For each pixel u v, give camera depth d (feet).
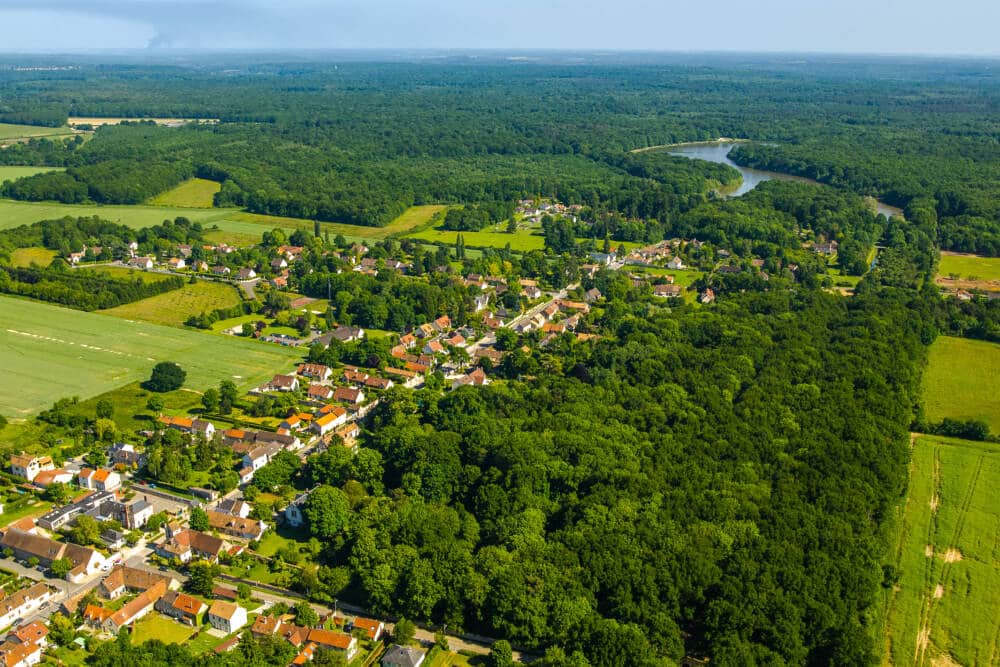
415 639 608.19
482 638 611.88
